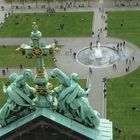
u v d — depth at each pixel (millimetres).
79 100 47812
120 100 131750
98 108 127875
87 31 192375
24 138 48375
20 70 156625
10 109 48344
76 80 47969
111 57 165250
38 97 48344
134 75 149125
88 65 159875
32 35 45719
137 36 183625
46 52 46594
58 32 192625
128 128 116250
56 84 128500
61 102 47812
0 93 137000
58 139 48125
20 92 47938
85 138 48094
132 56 165625
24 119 48094
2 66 160750
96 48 173125
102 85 142750
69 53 170375
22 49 46625
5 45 180875
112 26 195750
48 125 47281
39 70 47406
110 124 51281
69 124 47562
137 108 126312
